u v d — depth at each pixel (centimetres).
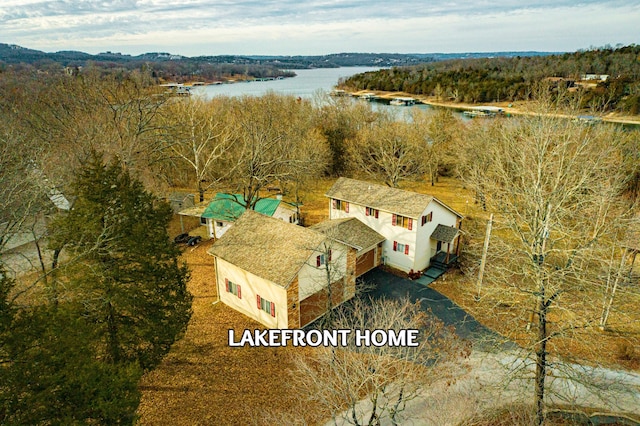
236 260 2628
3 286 1205
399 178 4884
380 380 1873
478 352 2316
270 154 4138
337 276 2725
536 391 1705
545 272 1744
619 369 2162
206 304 2823
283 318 2431
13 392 1060
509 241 2916
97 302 1666
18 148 2792
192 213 3950
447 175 6406
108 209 1719
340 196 3662
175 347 2342
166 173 4794
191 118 4253
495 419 1827
